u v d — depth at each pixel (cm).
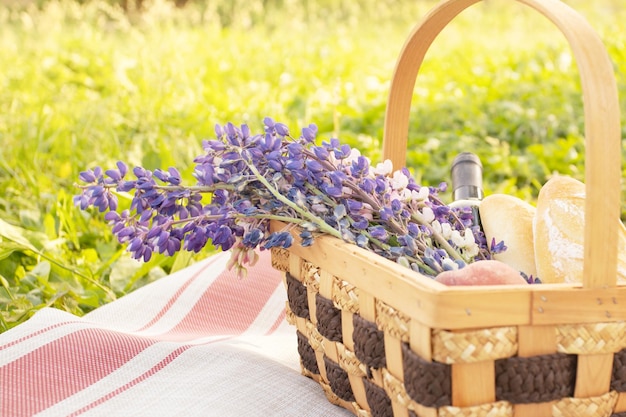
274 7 1114
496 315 102
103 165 339
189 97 476
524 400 106
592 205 104
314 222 129
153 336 173
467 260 134
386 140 158
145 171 138
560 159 370
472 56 656
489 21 986
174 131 396
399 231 132
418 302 103
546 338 106
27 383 143
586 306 105
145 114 429
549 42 680
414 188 140
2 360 148
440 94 493
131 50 680
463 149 385
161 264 240
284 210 136
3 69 587
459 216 150
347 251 119
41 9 1080
